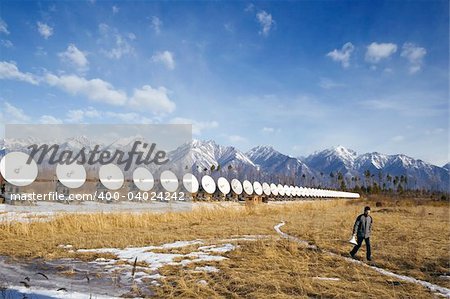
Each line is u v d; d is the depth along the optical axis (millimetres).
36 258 12414
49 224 18281
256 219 26891
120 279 9930
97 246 14430
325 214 34375
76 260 12148
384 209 46469
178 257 12547
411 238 18469
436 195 112188
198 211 26750
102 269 10984
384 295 9000
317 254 13773
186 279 9852
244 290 9047
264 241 15773
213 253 13359
